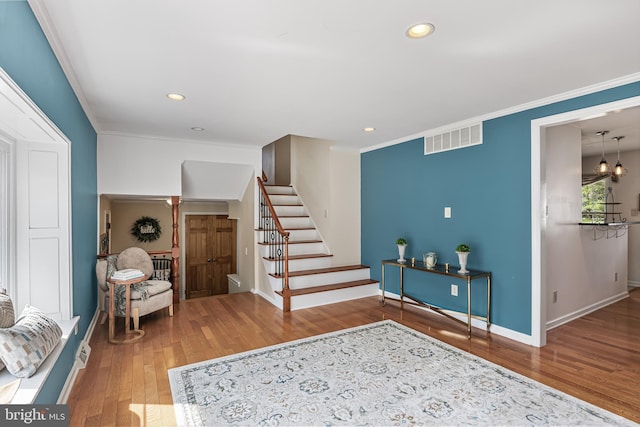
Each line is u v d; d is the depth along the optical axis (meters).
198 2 1.66
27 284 2.44
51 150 2.51
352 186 5.57
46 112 1.95
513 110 3.35
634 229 5.77
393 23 1.86
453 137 3.98
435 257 4.04
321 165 5.73
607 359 2.91
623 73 2.53
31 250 2.44
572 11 1.74
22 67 1.58
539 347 3.18
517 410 2.17
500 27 1.89
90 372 2.68
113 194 4.33
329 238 5.38
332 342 3.31
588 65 2.39
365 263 5.52
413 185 4.57
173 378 2.58
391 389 2.42
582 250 4.23
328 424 2.03
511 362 2.85
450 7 1.71
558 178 3.85
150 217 7.15
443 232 4.16
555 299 3.80
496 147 3.54
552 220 3.75
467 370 2.71
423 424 2.03
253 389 2.43
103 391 2.39
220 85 2.74
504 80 2.65
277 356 2.98
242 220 6.04
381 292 5.15
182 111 3.41
